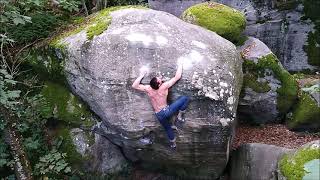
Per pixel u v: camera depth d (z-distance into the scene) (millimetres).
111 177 6289
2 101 5027
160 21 5566
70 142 6082
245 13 7402
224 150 5535
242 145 6012
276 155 5266
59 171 5980
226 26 6309
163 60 5176
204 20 6355
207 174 6043
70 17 7258
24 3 5977
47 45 6133
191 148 5535
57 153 6004
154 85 4969
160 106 5074
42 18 6766
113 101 5312
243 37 6797
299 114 6371
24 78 6414
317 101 6246
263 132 6570
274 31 7402
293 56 7477
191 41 5344
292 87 6477
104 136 6070
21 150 5715
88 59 5422
